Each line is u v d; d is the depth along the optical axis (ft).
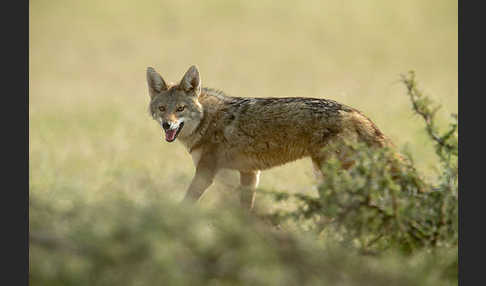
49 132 98.99
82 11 251.39
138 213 32.35
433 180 52.16
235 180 61.26
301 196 40.93
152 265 30.60
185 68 172.24
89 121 108.17
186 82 60.08
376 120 97.14
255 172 61.16
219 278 32.42
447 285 38.09
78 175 69.56
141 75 168.04
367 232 40.75
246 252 31.99
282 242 34.91
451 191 41.52
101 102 128.06
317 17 243.40
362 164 40.68
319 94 126.82
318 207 40.60
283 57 190.39
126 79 162.50
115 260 31.14
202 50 199.62
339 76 161.38
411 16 245.65
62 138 94.48
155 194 35.55
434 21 240.94
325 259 34.68
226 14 248.32
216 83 146.00
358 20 240.12
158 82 61.62
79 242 32.04
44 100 134.10
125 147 86.69
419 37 218.18
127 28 230.68
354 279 34.32
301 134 56.59
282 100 58.08
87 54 195.21
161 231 31.27
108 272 31.32
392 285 34.94
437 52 197.36
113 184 56.08
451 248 40.93
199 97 60.95
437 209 41.39
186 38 216.95
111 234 31.48
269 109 57.77
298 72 168.45
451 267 39.70
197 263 32.30
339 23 236.02
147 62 183.73
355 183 39.93
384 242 42.47
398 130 89.56
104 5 259.60
